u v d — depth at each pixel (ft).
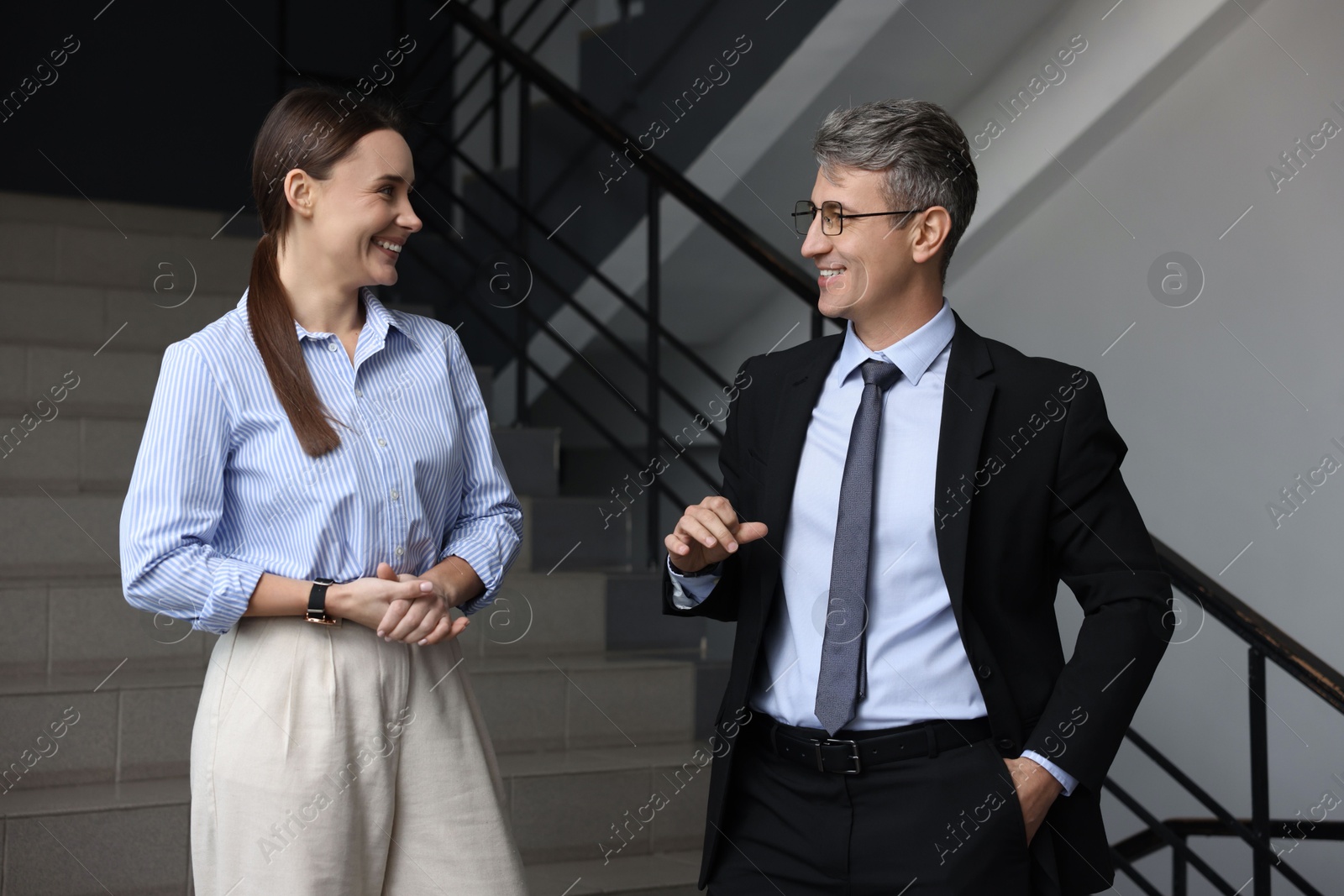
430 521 5.08
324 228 4.78
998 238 13.10
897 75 12.33
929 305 5.01
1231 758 11.21
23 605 7.77
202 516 4.58
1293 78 10.31
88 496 8.63
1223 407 11.00
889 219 4.78
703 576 5.16
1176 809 11.75
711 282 14.02
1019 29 12.00
